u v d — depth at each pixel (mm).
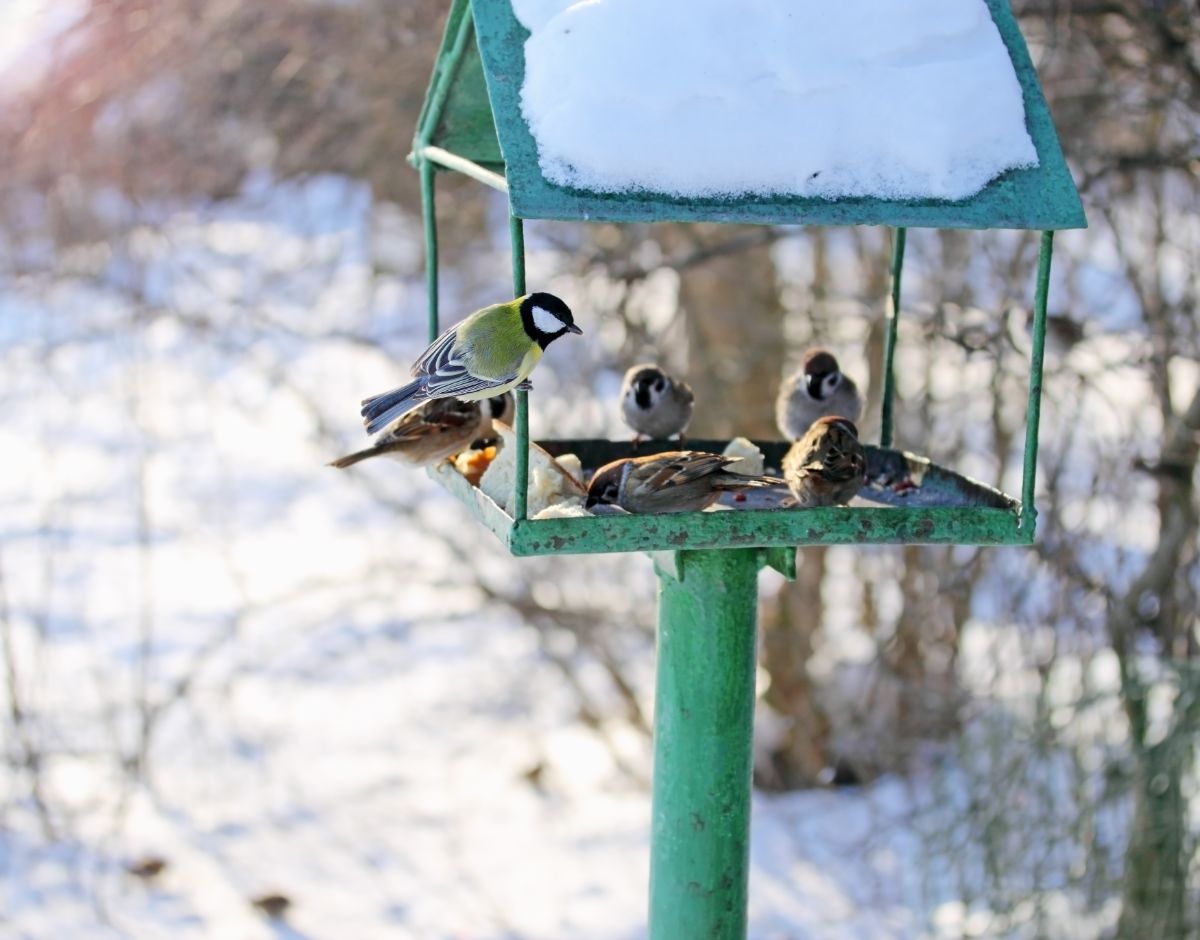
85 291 15406
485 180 5844
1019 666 9938
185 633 14148
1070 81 9883
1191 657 9594
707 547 5301
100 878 11156
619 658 13070
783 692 12430
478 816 12023
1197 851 9203
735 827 6156
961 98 5508
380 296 15898
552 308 6328
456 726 13219
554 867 11367
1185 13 9422
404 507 13328
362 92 13523
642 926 10672
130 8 13906
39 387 15414
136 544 15727
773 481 5957
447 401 7070
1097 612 9656
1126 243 10055
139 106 14422
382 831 11781
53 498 14664
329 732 13078
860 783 12109
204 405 17141
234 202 14906
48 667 13492
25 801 12078
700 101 5367
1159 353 9672
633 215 5141
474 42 6695
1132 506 9750
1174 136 9797
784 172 5332
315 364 16875
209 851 11531
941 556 11320
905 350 11500
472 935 10570
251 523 15945
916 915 10125
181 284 14555
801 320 12461
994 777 9422
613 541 5234
